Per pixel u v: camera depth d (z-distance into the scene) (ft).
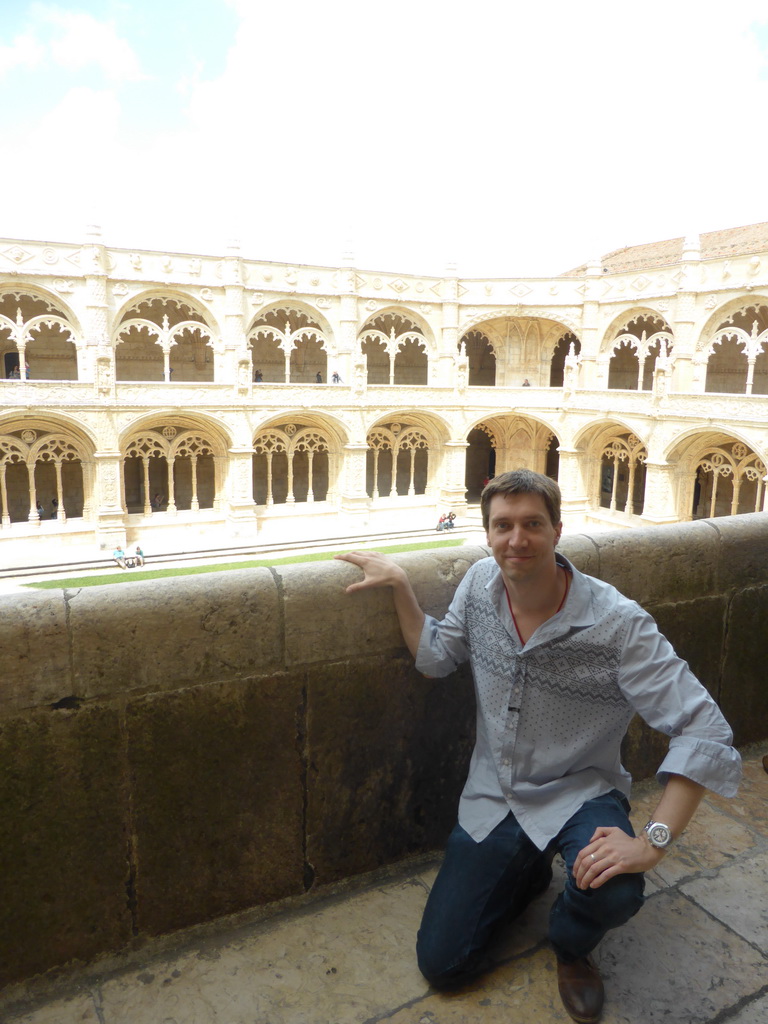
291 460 127.54
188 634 9.66
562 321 134.92
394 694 11.33
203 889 10.34
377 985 9.37
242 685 10.13
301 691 10.57
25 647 8.78
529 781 9.61
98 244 105.81
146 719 9.60
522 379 146.41
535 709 9.32
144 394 108.47
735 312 113.29
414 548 115.44
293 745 10.66
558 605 9.22
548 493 8.76
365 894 11.20
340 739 11.01
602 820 9.04
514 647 9.34
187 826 10.10
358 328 127.03
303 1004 9.07
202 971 9.62
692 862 11.73
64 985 9.49
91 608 9.10
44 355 128.16
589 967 9.22
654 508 116.16
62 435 107.24
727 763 8.28
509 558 8.77
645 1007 9.02
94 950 9.77
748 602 14.93
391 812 11.66
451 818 12.28
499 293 135.03
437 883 9.64
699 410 107.14
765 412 98.32
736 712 15.34
